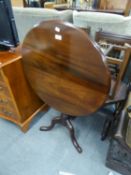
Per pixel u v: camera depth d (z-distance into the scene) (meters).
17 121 1.53
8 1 1.11
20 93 1.38
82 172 1.26
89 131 1.58
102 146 1.44
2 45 1.36
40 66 1.06
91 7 2.67
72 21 1.76
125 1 2.48
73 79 0.95
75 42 0.81
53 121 1.53
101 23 1.52
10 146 1.45
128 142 1.11
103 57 0.78
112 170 1.27
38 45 0.98
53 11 1.64
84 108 1.04
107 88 0.86
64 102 1.12
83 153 1.39
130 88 1.34
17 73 1.28
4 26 1.23
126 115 1.25
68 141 1.49
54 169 1.29
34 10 1.67
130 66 1.28
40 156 1.37
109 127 1.43
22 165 1.31
